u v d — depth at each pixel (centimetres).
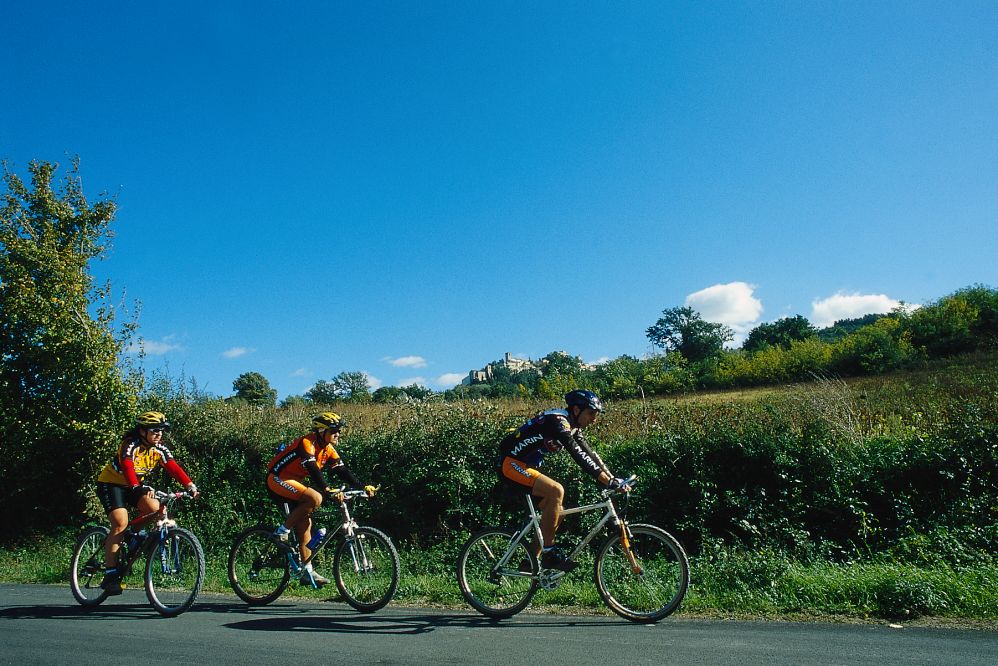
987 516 810
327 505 1068
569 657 484
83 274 1365
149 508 712
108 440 1299
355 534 702
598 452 1011
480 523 1011
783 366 2453
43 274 1334
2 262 1309
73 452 1318
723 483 921
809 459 903
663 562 624
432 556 966
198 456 1296
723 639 526
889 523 858
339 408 1742
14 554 1202
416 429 1145
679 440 970
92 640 572
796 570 698
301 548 729
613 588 636
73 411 1297
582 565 782
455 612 664
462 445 1084
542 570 627
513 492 654
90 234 1400
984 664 449
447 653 505
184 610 677
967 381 1475
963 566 717
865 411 1140
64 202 1380
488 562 655
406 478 1066
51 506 1344
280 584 729
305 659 498
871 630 549
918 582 618
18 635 597
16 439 1277
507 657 489
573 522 916
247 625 619
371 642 545
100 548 742
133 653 527
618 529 622
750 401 1395
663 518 918
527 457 643
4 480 1300
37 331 1304
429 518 1055
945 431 909
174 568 700
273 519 1177
